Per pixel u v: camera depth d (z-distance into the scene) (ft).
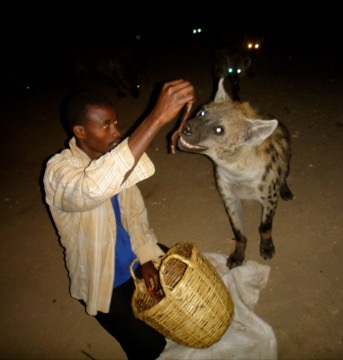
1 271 9.83
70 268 6.20
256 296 7.89
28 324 8.45
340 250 8.59
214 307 5.93
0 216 11.57
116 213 6.31
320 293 7.79
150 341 6.32
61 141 14.94
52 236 10.56
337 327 7.18
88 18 27.71
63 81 21.03
